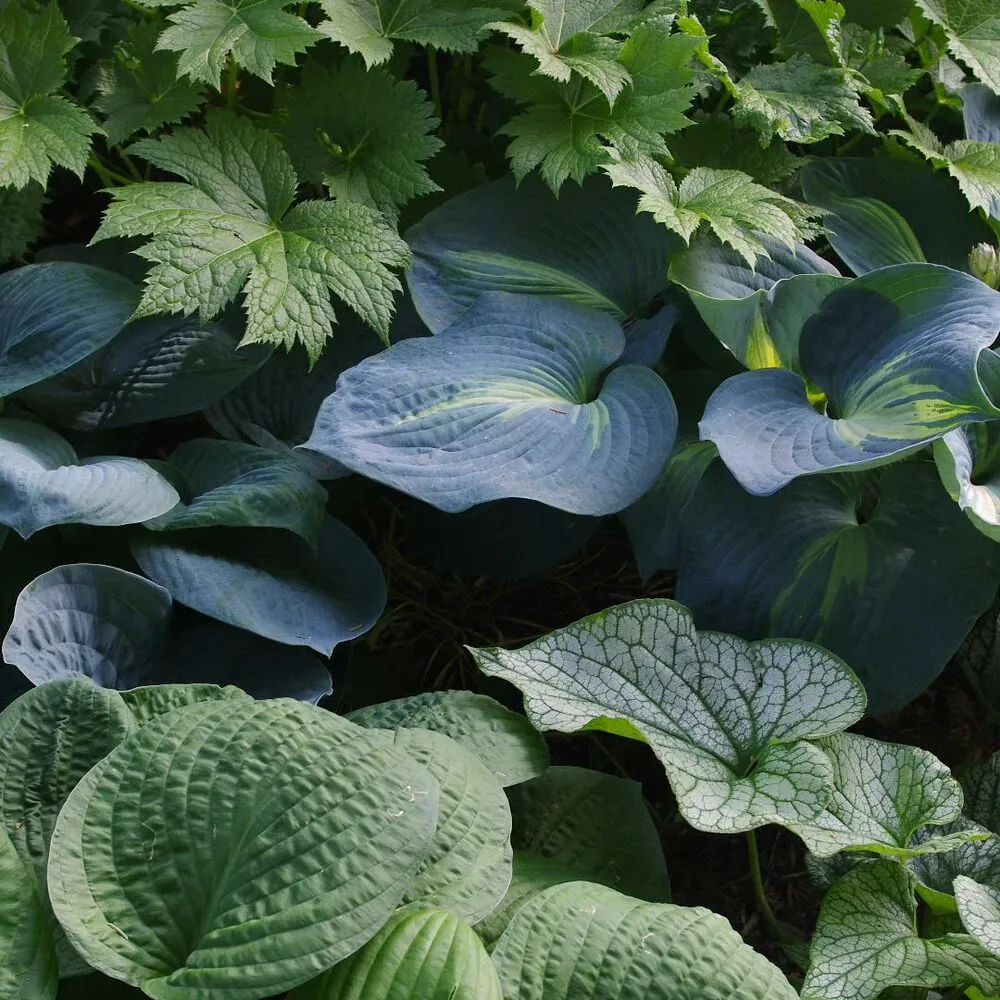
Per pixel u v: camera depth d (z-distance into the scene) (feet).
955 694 6.54
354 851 3.56
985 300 5.00
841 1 7.27
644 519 5.72
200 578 5.08
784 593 5.36
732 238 5.68
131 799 3.74
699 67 6.56
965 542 5.32
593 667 4.90
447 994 3.42
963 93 7.17
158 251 5.42
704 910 3.82
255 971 3.37
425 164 6.77
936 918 4.91
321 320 5.47
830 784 4.46
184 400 5.77
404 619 6.63
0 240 6.32
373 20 6.15
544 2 6.15
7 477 4.82
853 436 4.87
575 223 6.31
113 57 6.45
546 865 4.62
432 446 5.26
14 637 4.61
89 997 3.90
